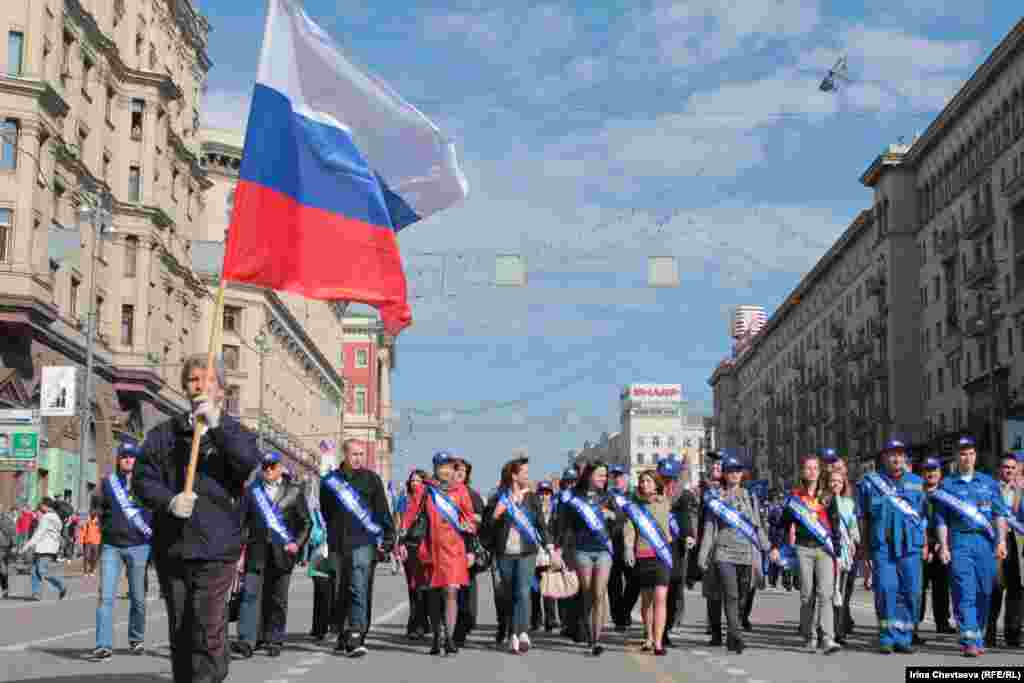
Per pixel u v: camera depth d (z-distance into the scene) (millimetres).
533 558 14578
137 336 52844
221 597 7395
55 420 45281
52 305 41906
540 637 16719
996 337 64000
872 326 85562
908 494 14453
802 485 14633
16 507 40219
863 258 90062
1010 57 63250
